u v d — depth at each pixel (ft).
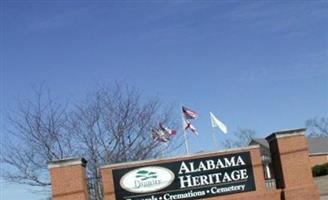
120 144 111.14
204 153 79.30
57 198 74.69
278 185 82.17
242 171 79.61
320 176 205.87
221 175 79.05
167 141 112.57
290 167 80.69
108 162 109.19
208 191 78.38
